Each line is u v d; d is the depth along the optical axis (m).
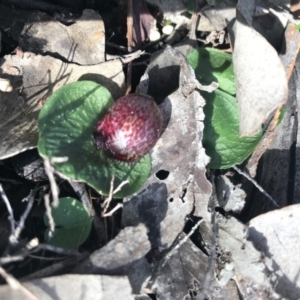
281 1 0.08
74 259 0.06
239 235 0.07
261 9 0.08
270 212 0.07
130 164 0.07
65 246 0.07
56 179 0.07
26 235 0.07
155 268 0.07
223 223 0.07
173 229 0.07
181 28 0.09
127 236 0.06
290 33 0.08
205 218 0.07
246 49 0.07
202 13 0.09
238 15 0.08
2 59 0.07
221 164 0.08
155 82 0.08
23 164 0.07
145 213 0.07
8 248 0.06
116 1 0.08
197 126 0.07
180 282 0.07
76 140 0.07
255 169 0.08
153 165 0.07
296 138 0.08
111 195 0.07
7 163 0.07
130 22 0.08
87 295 0.06
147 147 0.07
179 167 0.07
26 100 0.07
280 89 0.07
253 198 0.08
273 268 0.07
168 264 0.07
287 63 0.08
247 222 0.07
